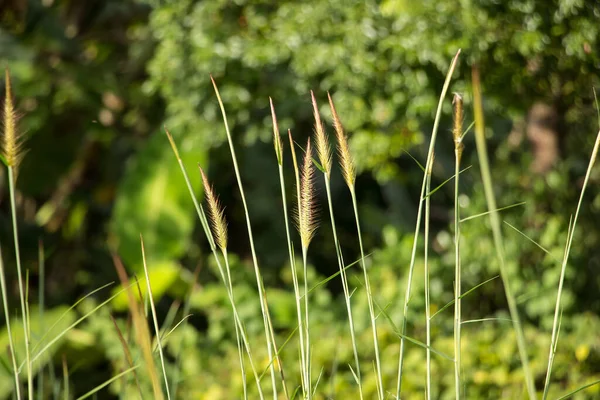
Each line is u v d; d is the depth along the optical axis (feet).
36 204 29.78
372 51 19.75
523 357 4.69
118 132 26.89
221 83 21.29
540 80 20.04
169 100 23.53
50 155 26.50
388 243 20.74
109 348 17.28
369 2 19.66
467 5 18.63
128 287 5.16
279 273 29.76
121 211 22.43
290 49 20.04
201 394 14.57
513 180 24.43
